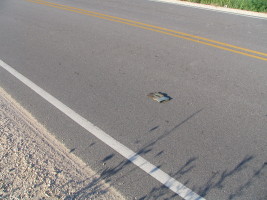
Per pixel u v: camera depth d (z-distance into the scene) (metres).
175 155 3.90
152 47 8.04
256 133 4.39
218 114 4.88
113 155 3.89
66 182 3.38
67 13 12.00
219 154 3.93
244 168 3.70
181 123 4.61
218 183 3.46
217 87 5.81
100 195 3.24
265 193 3.33
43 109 4.95
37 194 3.19
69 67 6.64
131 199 3.22
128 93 5.52
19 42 8.32
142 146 4.07
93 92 5.54
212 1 14.92
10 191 3.22
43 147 3.98
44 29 9.66
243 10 13.56
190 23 10.71
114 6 13.69
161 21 10.93
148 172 3.61
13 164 3.61
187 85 5.87
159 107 5.05
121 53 7.55
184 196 3.27
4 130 4.29
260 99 5.39
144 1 15.20
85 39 8.66
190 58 7.28
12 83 5.84
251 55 7.57
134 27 10.02
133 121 4.64
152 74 6.34
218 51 7.82
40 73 6.32
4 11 12.37
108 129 4.44
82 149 3.99
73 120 4.65
